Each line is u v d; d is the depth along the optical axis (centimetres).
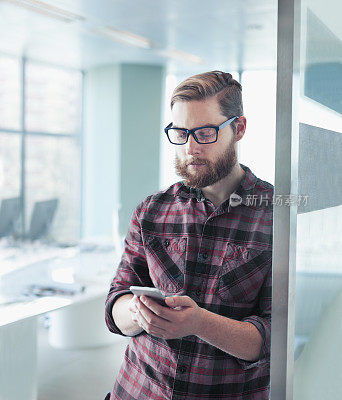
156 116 755
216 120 114
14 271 371
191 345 118
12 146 696
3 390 281
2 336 280
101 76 757
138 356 127
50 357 415
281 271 90
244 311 119
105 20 517
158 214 130
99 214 772
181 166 118
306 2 88
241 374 118
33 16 505
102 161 766
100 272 376
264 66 729
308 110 91
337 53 99
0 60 678
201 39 591
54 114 745
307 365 94
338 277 100
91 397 346
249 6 462
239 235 120
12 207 486
